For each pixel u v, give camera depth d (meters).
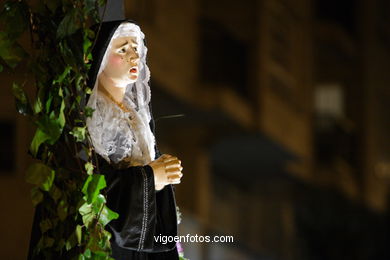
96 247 7.48
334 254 54.38
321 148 62.38
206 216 45.81
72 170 7.65
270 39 50.34
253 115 47.22
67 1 7.78
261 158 51.28
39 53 7.75
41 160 7.70
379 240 54.56
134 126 8.38
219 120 44.66
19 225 31.19
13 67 7.73
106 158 8.00
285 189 56.44
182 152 45.00
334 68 64.06
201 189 45.12
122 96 8.37
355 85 64.06
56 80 7.66
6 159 31.67
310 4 58.25
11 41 7.71
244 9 48.34
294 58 54.47
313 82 58.69
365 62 64.00
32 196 7.42
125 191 7.82
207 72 47.97
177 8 41.72
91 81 8.05
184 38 42.50
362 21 64.38
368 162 63.12
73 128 7.64
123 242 7.76
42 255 7.77
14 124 31.69
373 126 64.81
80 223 7.57
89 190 7.48
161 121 43.50
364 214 59.59
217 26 48.03
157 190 8.15
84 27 7.82
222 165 51.72
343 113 63.88
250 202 55.06
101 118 8.09
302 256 55.44
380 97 66.56
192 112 43.59
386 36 68.31
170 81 40.28
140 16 37.78
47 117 7.54
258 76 48.19
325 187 58.06
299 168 55.81
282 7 52.69
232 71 48.22
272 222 56.12
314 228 55.16
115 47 8.26
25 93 7.65
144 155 8.36
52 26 7.79
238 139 46.75
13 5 7.76
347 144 63.44
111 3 8.77
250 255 54.38
